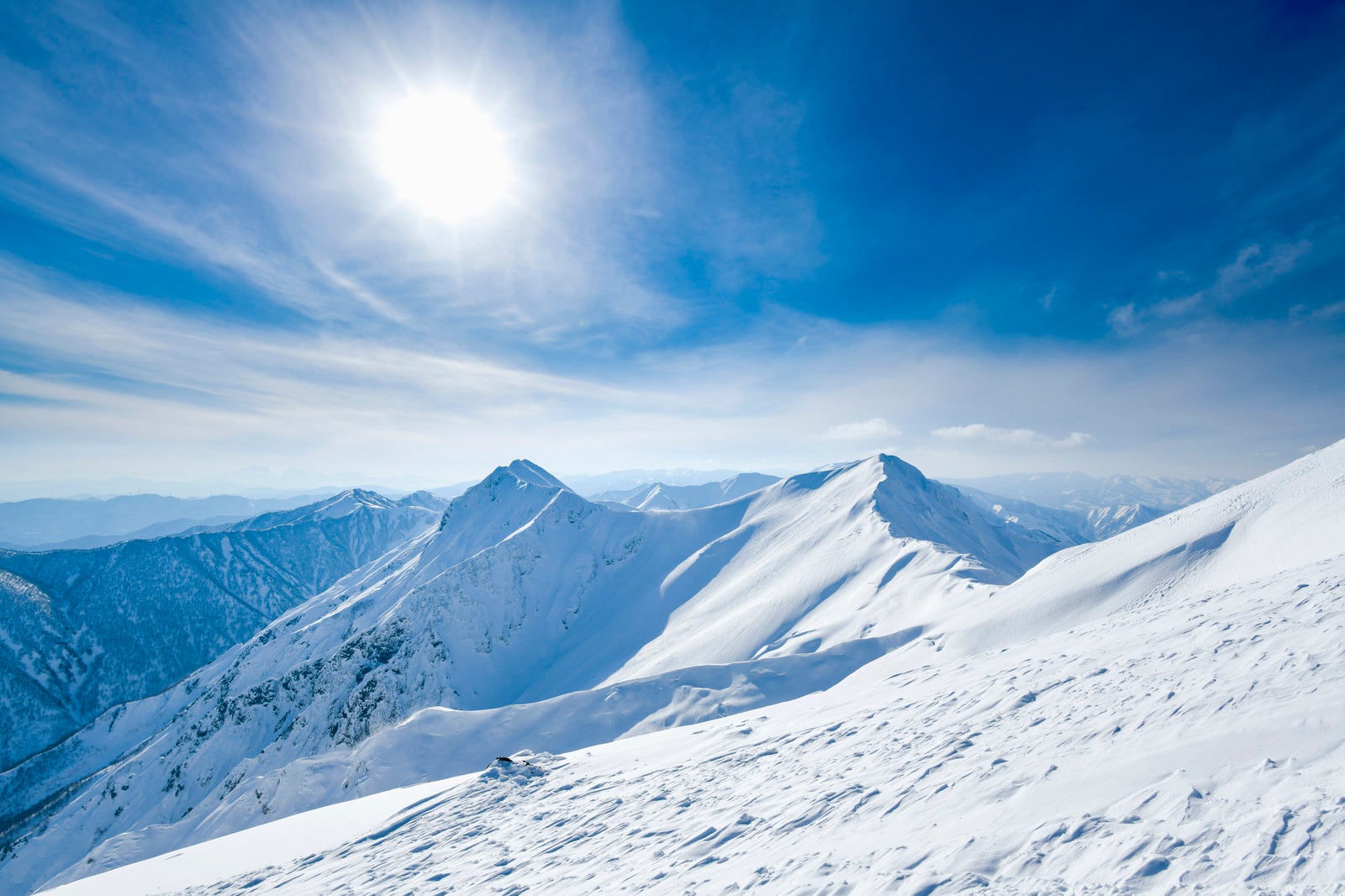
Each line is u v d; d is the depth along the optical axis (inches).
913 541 4163.4
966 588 2866.6
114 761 6633.9
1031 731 467.2
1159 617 758.5
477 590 6520.7
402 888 579.5
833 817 433.1
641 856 484.1
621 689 2458.2
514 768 971.9
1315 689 342.3
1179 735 355.3
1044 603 1939.0
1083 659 651.5
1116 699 466.0
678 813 579.2
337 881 656.4
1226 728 339.6
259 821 2290.8
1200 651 510.6
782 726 898.1
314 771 2477.9
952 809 374.0
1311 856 216.2
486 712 2470.5
